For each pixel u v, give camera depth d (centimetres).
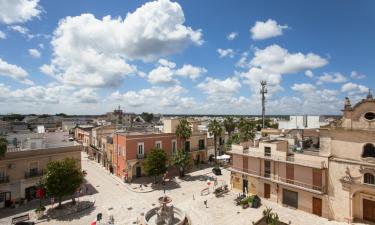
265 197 3534
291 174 3219
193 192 3847
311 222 2792
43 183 3194
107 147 5356
